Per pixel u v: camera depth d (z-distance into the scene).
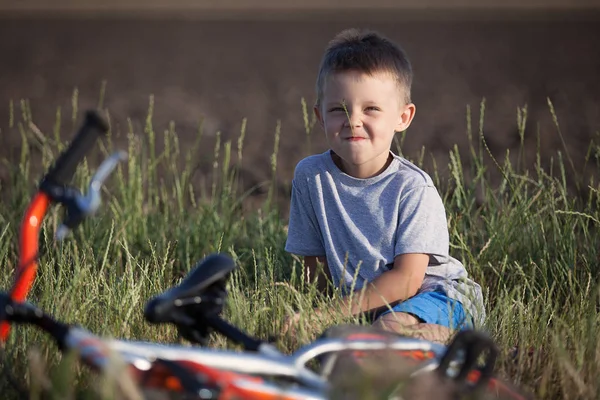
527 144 21.39
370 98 7.23
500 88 34.56
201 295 5.04
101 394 4.65
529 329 6.88
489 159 19.33
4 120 25.83
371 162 7.49
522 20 77.62
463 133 23.53
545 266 8.32
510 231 9.23
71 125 25.05
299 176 7.82
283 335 6.56
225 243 9.96
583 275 8.61
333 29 70.25
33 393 4.79
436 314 6.94
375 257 7.35
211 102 31.39
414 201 7.33
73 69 41.75
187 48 54.00
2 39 56.12
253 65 45.12
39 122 25.50
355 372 4.64
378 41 7.53
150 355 4.38
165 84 36.81
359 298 6.91
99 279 7.59
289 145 22.33
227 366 4.43
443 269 7.45
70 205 4.55
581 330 6.58
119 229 9.90
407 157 11.12
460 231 9.45
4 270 8.12
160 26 72.06
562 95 32.16
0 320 4.54
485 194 10.86
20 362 5.77
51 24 69.94
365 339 4.97
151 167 11.18
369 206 7.45
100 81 37.22
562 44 54.28
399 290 7.08
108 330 6.48
